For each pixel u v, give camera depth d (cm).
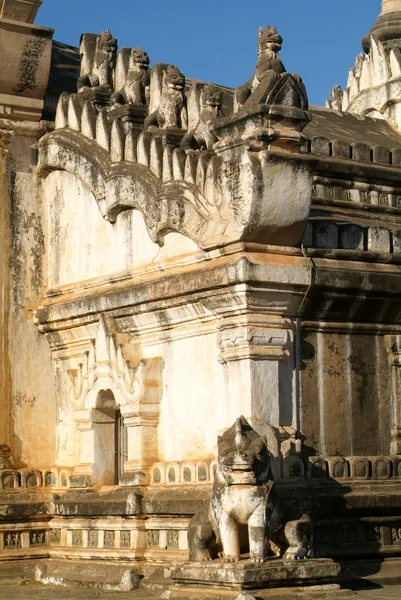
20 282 1912
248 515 1351
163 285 1600
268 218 1473
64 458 1881
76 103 1873
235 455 1348
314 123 2106
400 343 1634
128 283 1719
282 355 1509
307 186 1491
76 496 1769
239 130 1497
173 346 1652
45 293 1916
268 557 1362
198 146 1673
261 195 1462
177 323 1630
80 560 1742
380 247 1609
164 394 1664
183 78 1756
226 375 1523
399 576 1523
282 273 1482
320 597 1327
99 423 1780
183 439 1617
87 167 1812
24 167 1930
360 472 1573
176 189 1614
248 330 1488
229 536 1366
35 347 1917
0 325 1888
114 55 1911
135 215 1730
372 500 1538
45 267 1939
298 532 1366
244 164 1470
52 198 1930
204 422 1577
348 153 1894
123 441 1783
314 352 1565
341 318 1585
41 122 1944
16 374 1894
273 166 1464
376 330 1622
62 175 1903
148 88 1836
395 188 1903
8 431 1877
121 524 1656
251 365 1489
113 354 1725
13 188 1917
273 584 1324
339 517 1527
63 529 1800
